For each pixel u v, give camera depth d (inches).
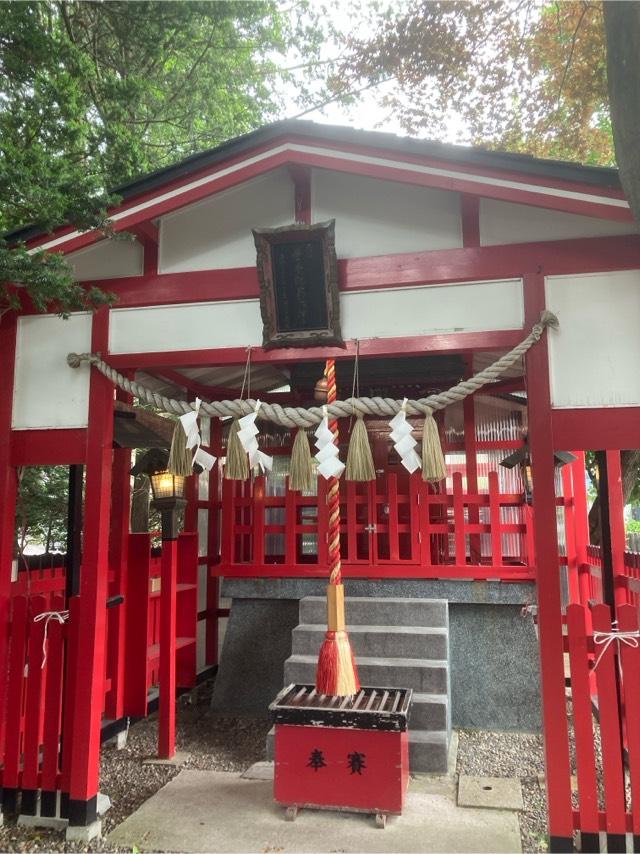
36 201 135.2
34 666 150.0
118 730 188.4
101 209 139.5
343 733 146.0
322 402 248.2
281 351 149.5
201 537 268.7
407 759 157.5
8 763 148.6
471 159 131.3
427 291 143.9
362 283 145.9
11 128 171.9
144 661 193.5
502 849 131.3
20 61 201.8
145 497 339.3
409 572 220.1
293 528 233.0
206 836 138.9
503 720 207.5
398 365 231.1
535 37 321.7
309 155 139.4
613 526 210.5
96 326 158.7
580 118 341.1
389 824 142.7
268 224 155.3
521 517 240.1
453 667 213.8
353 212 150.4
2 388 161.5
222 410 146.9
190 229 158.6
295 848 133.0
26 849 135.0
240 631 234.4
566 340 136.2
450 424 265.1
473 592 216.1
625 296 135.3
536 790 160.7
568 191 129.6
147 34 289.1
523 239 141.6
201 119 371.9
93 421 155.6
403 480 248.5
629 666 124.1
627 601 201.9
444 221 146.3
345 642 146.6
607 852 120.7
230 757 188.1
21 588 195.8
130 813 152.8
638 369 133.0
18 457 159.8
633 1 114.1
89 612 147.5
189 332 154.6
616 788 122.0
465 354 227.9
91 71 233.6
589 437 132.6
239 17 296.0
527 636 213.2
